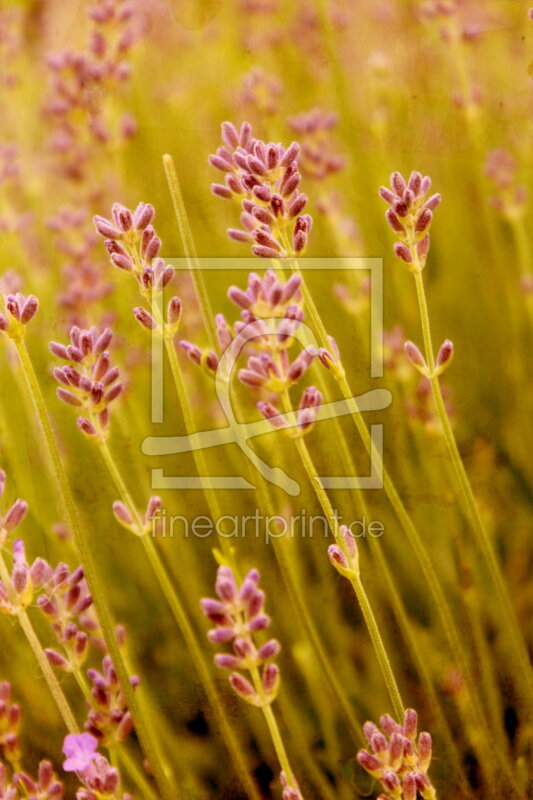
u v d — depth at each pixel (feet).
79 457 2.11
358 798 2.02
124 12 2.25
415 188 1.84
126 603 2.10
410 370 2.09
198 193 2.25
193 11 2.40
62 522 2.08
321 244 2.22
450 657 2.04
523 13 2.18
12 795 1.90
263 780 2.04
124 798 1.93
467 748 2.03
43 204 2.37
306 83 2.32
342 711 2.03
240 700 2.03
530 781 2.02
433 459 2.08
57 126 2.30
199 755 2.04
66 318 2.16
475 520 1.96
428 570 1.98
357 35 2.26
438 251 2.20
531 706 2.02
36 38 2.40
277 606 2.05
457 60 2.20
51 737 2.04
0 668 2.03
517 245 2.18
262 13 2.36
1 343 2.12
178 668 2.06
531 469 2.11
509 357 2.14
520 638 2.00
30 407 2.08
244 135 1.91
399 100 2.23
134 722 1.89
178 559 2.08
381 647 1.84
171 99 2.33
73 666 1.92
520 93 2.19
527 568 2.08
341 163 2.19
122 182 2.27
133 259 1.86
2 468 2.06
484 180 2.20
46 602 1.90
